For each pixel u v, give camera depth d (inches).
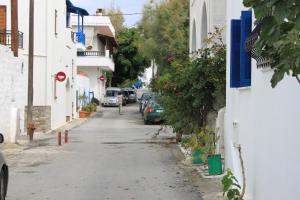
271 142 365.7
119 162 783.1
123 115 2265.0
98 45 3046.3
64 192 533.0
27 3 1428.4
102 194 522.9
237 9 536.4
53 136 1286.9
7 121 1051.3
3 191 447.5
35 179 617.6
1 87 1025.5
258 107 411.5
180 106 839.1
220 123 657.0
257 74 416.5
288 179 318.3
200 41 1131.9
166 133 1336.1
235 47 522.3
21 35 1363.2
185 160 781.9
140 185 576.1
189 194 520.7
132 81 3794.3
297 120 301.3
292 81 311.9
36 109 1441.9
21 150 956.6
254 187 421.7
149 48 2231.8
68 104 1931.6
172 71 876.6
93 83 2955.2
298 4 167.0
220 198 491.2
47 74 1459.2
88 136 1282.0
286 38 171.5
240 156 446.0
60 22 1646.2
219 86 776.9
